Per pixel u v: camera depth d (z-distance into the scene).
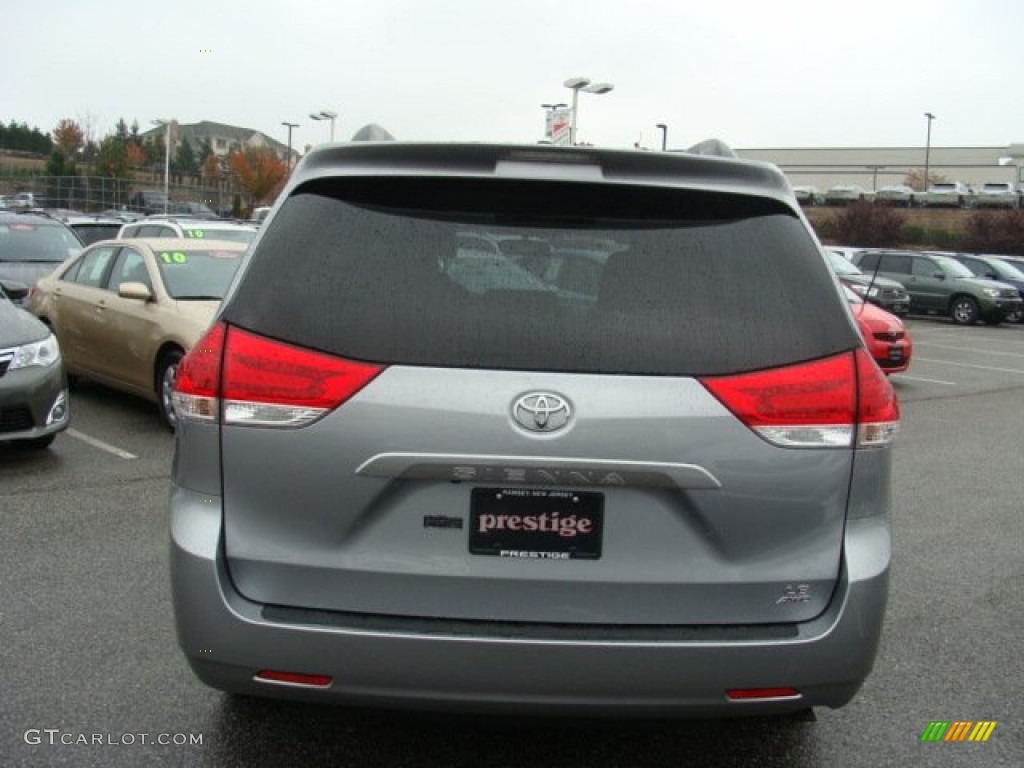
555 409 2.46
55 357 7.09
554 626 2.52
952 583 5.11
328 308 2.55
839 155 93.31
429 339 2.51
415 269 2.58
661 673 2.47
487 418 2.46
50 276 10.23
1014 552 5.70
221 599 2.53
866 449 2.62
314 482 2.52
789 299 2.61
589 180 2.63
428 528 2.52
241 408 2.55
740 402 2.51
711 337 2.54
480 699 2.48
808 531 2.58
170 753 3.14
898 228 55.09
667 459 2.49
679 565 2.53
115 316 8.71
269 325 2.57
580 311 2.54
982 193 63.66
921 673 3.95
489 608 2.52
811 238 2.71
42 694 3.51
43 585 4.59
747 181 2.71
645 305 2.55
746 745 3.31
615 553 2.52
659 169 2.68
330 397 2.50
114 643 3.95
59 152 58.31
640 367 2.51
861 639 2.57
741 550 2.55
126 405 9.28
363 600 2.54
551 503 2.51
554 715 2.51
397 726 3.35
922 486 7.42
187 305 8.16
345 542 2.54
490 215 2.65
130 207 49.22
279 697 2.56
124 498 6.14
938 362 17.31
